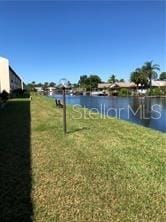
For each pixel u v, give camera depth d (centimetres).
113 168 676
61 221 444
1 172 657
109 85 10350
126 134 1129
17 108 2402
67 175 633
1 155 800
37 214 465
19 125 1357
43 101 3541
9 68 5044
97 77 11812
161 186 568
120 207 484
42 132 1155
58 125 1353
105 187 564
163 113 2430
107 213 465
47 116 1764
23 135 1091
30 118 1650
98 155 793
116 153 813
